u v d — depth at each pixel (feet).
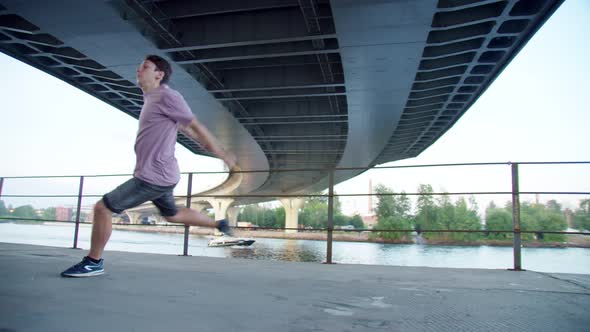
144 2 57.72
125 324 7.38
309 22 59.82
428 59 75.61
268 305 9.34
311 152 150.10
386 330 7.49
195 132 11.42
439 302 10.21
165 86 11.55
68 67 86.07
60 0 53.98
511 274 16.40
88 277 12.46
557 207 156.87
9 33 71.10
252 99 96.27
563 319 8.55
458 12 62.49
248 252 173.27
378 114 105.81
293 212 266.36
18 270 13.56
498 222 176.45
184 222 12.56
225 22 65.41
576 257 140.36
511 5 59.11
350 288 12.03
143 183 11.34
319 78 84.28
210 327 7.36
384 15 56.75
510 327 7.88
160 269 15.19
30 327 7.00
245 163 165.48
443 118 131.95
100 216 12.08
